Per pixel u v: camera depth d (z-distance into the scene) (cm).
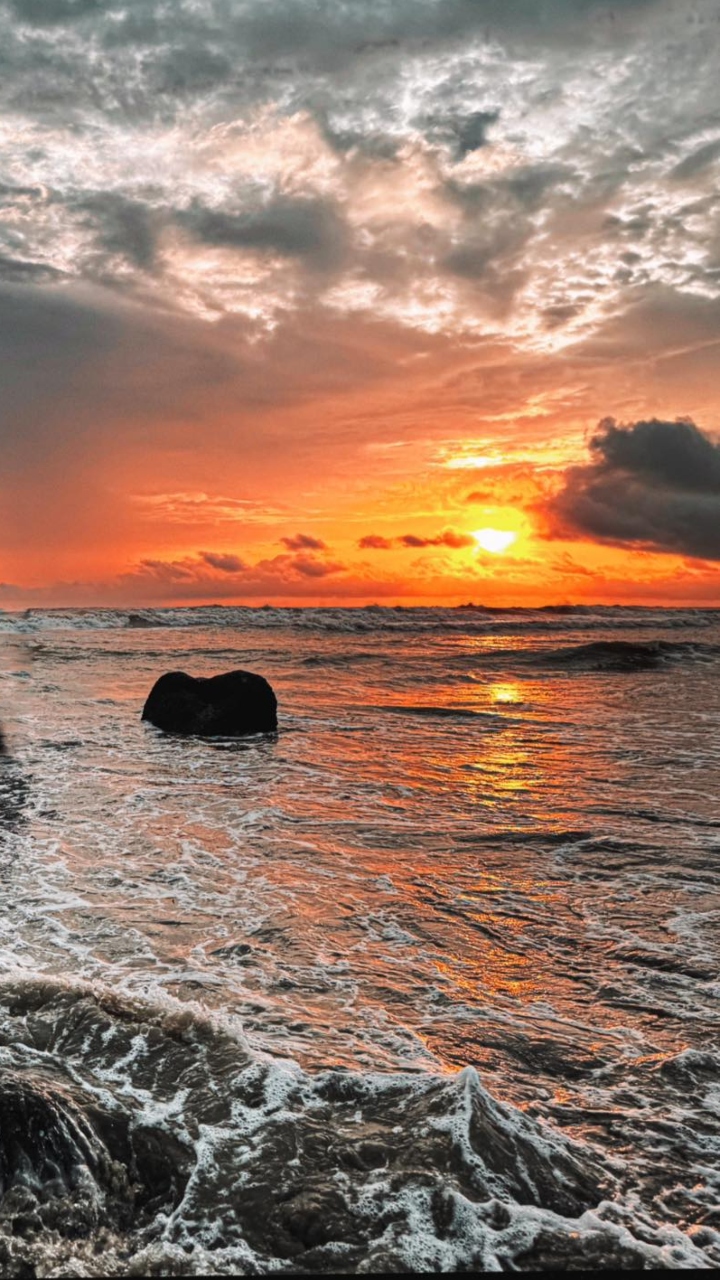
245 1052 415
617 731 1634
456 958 587
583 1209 323
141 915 651
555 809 1016
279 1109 368
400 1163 334
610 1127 386
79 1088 371
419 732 1619
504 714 1866
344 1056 437
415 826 938
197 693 1633
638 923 655
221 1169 329
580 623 5675
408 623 5412
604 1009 511
